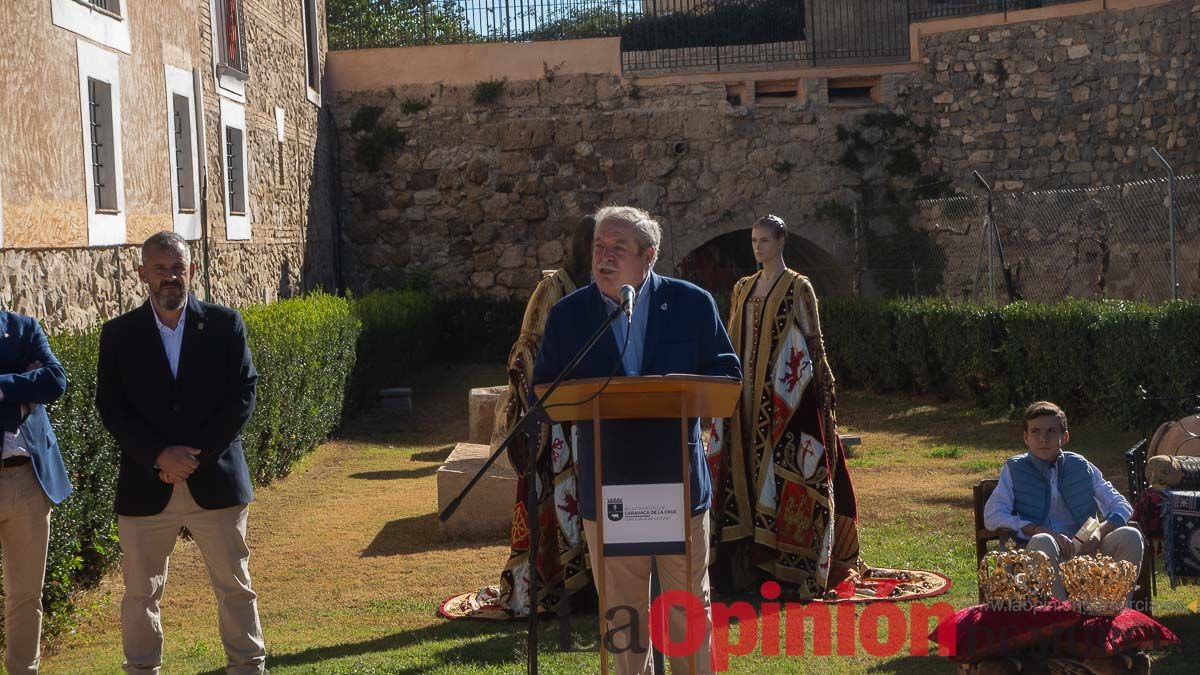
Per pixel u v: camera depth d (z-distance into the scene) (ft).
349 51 67.26
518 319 66.90
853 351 54.08
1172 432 21.94
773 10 68.64
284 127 55.72
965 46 63.93
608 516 12.48
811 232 65.00
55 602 20.81
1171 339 36.24
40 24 28.09
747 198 65.36
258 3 51.11
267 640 19.93
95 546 23.48
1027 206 55.67
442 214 67.31
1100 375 39.01
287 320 39.11
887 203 64.75
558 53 66.23
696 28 68.49
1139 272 52.39
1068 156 62.34
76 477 22.48
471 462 29.09
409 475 37.68
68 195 29.27
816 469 21.44
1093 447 36.09
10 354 16.74
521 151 66.54
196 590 24.39
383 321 54.60
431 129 67.05
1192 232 50.01
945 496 29.43
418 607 21.79
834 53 67.87
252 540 28.45
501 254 67.15
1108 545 16.92
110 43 32.55
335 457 41.86
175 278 16.10
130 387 16.20
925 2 68.64
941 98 64.49
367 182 67.72
